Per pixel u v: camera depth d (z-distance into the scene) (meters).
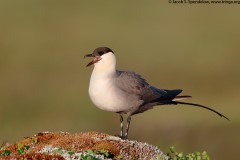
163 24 45.66
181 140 27.67
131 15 48.22
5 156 11.91
